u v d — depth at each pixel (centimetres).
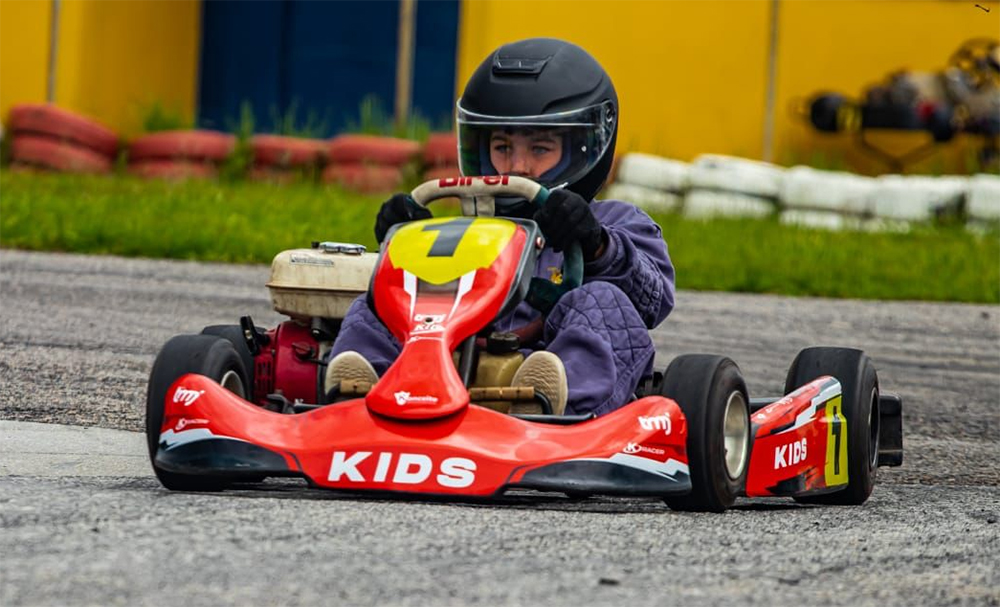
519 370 895
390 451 817
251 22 5147
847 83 4956
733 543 787
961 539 856
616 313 938
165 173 4269
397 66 5072
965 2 4931
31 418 1291
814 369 1086
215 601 601
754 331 2358
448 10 4988
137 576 634
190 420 852
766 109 4916
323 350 1069
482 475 807
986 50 4950
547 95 1023
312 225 3222
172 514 769
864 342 2330
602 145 1048
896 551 800
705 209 4106
